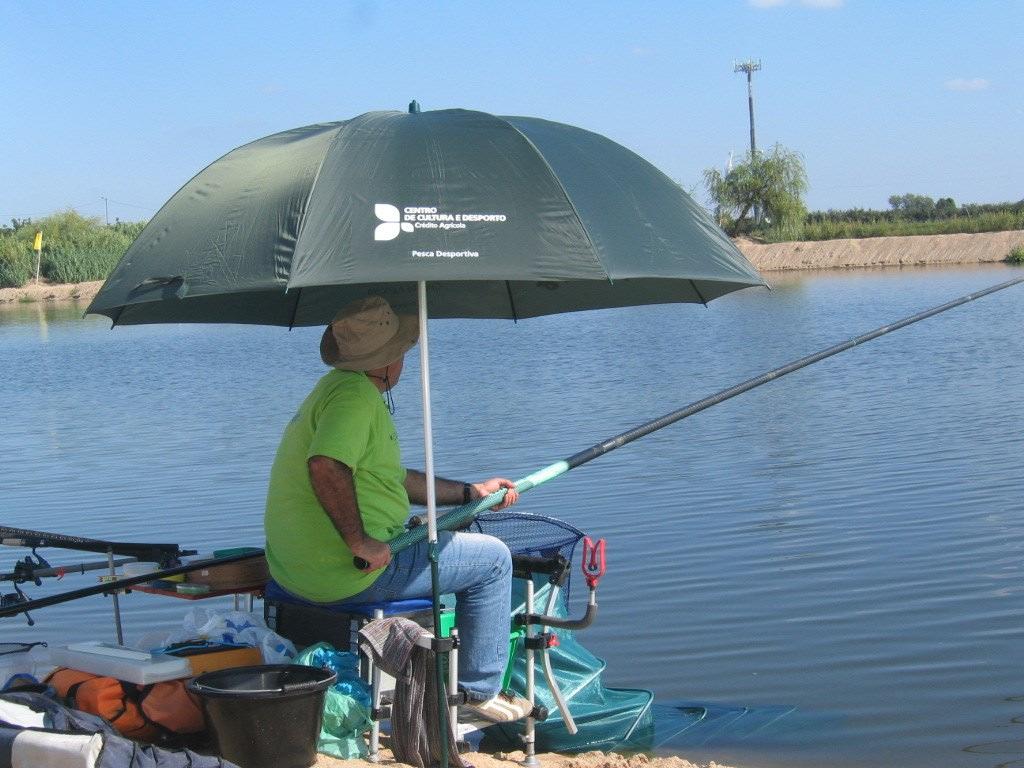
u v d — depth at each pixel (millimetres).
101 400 22641
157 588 5270
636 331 33281
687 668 6844
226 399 21984
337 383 4484
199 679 4383
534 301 5328
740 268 4117
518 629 5031
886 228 71938
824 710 6152
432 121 4074
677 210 4180
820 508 10672
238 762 4199
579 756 5242
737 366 23406
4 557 10352
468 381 22766
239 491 12789
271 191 3863
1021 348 23797
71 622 8258
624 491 11859
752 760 5539
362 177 3797
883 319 32625
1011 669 6625
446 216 3725
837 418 15961
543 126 4199
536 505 11359
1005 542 9180
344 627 4664
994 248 64625
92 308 3904
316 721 4301
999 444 13344
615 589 8453
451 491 4922
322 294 5273
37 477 14320
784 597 8094
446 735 4316
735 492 11539
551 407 18453
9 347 36875
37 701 4355
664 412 17312
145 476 14016
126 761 3842
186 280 3750
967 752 5609
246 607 5387
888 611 7715
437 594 4324
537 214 3781
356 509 4348
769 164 73812
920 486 11383
